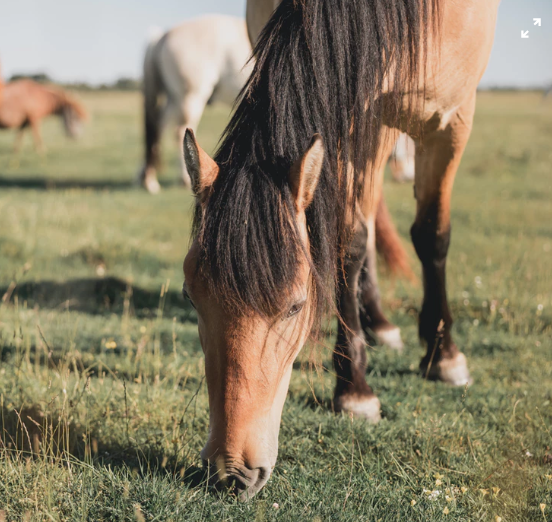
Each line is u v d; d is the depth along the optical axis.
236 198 1.67
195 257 1.71
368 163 2.27
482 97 42.75
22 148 16.17
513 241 6.27
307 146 1.78
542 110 26.12
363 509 1.97
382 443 2.41
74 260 5.46
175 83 9.66
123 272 5.25
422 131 2.73
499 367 3.50
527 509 1.99
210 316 1.69
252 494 1.79
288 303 1.66
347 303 2.69
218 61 9.65
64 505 1.91
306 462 2.27
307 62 1.99
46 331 3.73
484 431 2.56
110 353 3.51
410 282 4.94
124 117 26.72
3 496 1.93
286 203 1.69
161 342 3.78
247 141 1.86
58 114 15.63
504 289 4.73
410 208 8.34
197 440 2.38
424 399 2.94
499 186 10.09
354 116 2.08
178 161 10.55
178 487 2.01
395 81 2.26
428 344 3.31
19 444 2.30
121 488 1.97
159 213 7.91
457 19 2.51
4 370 2.98
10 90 14.24
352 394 2.74
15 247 5.59
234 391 1.67
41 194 8.91
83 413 2.53
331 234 1.92
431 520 1.89
